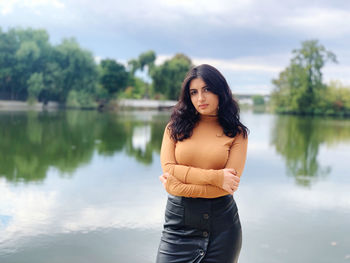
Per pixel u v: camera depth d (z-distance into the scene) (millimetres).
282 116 41781
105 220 4094
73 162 7793
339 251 3365
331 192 5578
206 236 1977
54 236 3602
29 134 13227
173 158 2086
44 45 55188
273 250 3359
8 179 6016
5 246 3338
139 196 5109
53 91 53812
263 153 9875
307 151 10555
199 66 2023
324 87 53688
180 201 2014
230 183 1892
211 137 2033
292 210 4594
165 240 2049
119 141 11844
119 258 3160
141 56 60719
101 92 62344
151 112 43188
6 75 52500
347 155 9922
